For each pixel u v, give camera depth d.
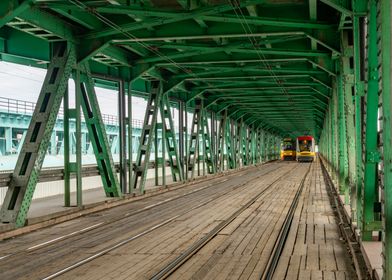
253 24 11.77
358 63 7.45
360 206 7.88
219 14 10.81
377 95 6.27
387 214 4.40
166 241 8.69
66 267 6.87
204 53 15.01
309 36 11.84
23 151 10.48
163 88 18.77
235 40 14.16
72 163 12.48
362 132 7.59
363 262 6.43
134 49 14.14
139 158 17.09
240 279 6.05
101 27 12.18
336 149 18.78
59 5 9.91
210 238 8.94
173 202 15.05
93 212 12.89
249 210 12.95
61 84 11.34
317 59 15.11
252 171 34.25
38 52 12.01
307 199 15.71
